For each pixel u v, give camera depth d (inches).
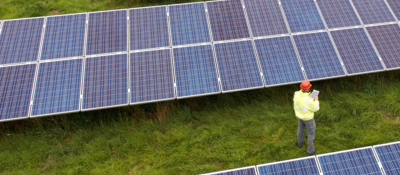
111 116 287.1
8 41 303.9
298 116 219.0
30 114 256.5
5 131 277.7
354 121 267.6
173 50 293.1
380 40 301.3
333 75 277.7
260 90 304.3
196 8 327.0
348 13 322.3
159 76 277.6
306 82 207.2
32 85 272.4
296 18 316.8
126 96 266.5
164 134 273.4
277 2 330.6
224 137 261.7
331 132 262.4
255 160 244.2
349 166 216.4
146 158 251.1
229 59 286.2
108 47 297.4
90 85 272.5
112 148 263.9
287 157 245.9
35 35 308.5
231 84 271.7
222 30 307.4
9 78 276.7
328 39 300.7
